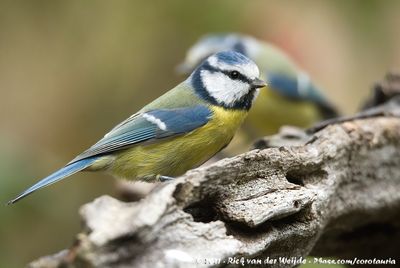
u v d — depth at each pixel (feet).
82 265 14.73
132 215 15.48
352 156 23.47
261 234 18.43
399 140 25.09
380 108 29.63
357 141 23.59
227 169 17.93
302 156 20.45
